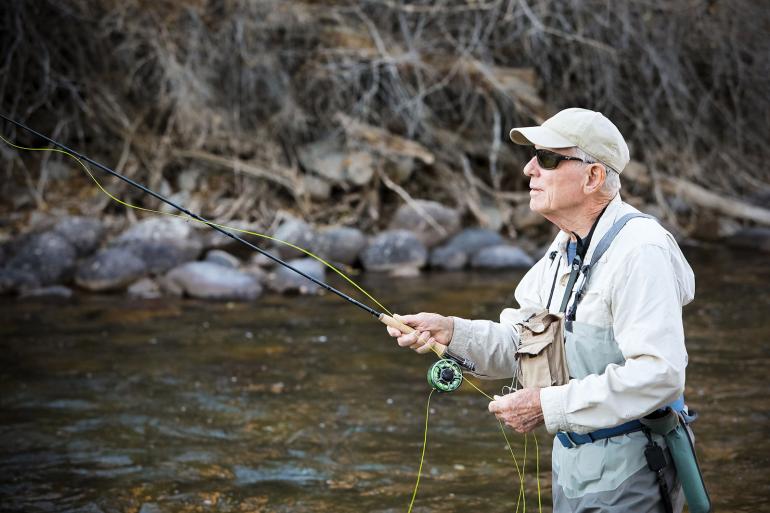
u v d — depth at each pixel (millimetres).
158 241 11156
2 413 6406
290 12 13453
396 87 13992
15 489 5152
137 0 13086
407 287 10750
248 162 13664
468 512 4797
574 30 14508
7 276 10344
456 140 14547
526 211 13703
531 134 2932
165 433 6062
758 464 5328
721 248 13016
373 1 13969
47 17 13234
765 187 15312
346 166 13469
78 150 13477
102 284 10508
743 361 7406
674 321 2676
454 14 14516
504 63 14859
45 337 8430
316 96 14258
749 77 15531
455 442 5848
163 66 13227
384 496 5027
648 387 2637
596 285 2824
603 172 2879
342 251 12016
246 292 10273
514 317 3303
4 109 13398
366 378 7242
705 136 15484
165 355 7867
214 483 5250
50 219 11875
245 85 13844
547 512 4777
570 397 2736
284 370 7449
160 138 13688
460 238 12641
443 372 3186
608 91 14312
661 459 2779
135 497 5062
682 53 15117
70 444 5855
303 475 5352
